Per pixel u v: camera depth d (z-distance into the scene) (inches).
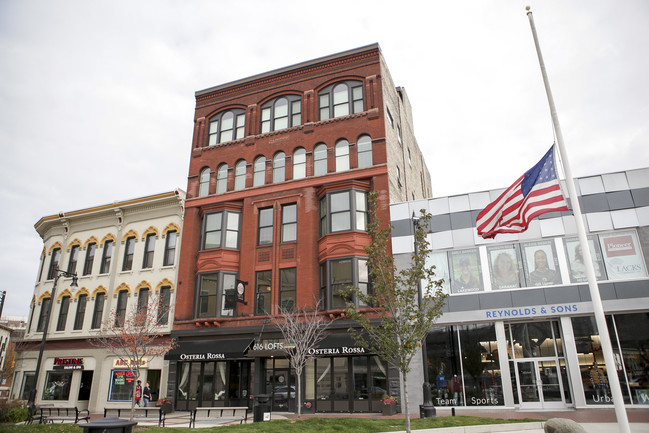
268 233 1120.2
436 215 985.5
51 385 1226.6
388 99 1197.7
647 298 803.4
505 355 864.3
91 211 1336.1
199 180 1246.9
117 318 1061.1
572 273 862.5
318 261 1039.6
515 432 594.9
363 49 1162.0
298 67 1218.6
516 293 881.5
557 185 553.9
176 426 733.3
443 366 893.8
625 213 863.1
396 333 561.9
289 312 1013.8
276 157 1178.6
